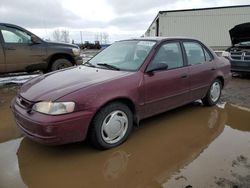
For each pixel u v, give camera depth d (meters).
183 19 23.33
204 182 2.69
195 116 4.66
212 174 2.84
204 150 3.40
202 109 5.06
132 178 2.80
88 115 3.07
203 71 4.73
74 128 3.00
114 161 3.14
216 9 22.55
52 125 2.87
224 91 6.51
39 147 3.49
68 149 3.42
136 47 4.27
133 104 3.59
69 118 2.95
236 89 6.75
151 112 3.93
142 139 3.71
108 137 3.37
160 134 3.89
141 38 4.55
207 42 23.28
